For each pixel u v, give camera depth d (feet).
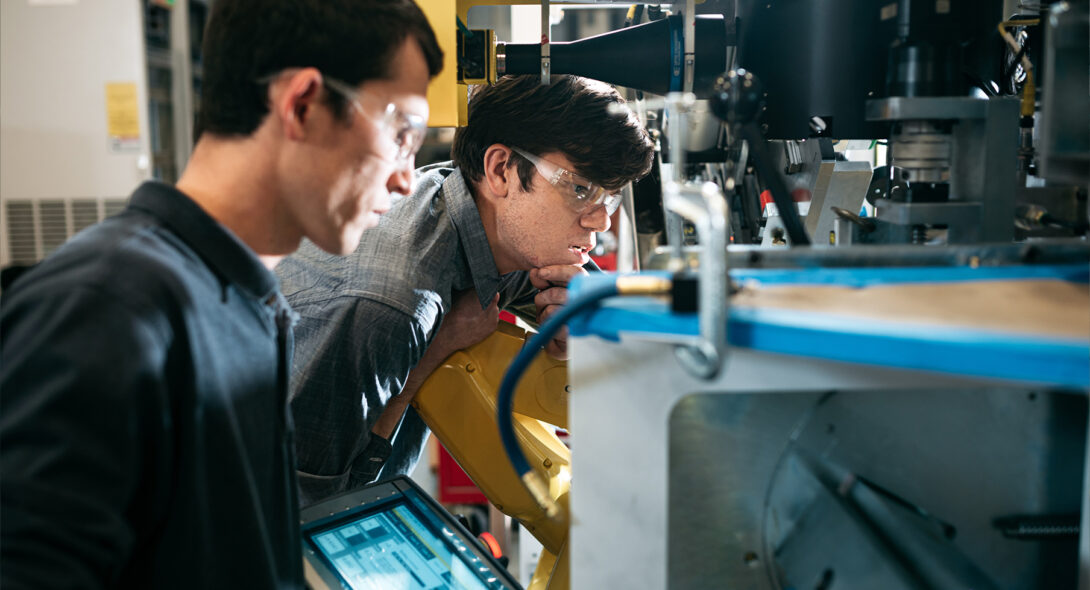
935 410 2.77
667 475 2.56
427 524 3.81
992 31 4.14
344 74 2.86
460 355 4.74
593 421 2.54
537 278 4.85
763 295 2.51
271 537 3.09
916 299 2.43
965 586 2.86
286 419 3.23
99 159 10.18
